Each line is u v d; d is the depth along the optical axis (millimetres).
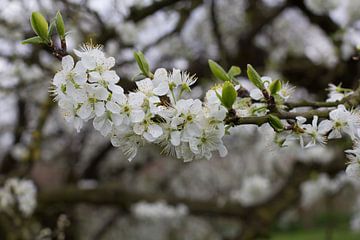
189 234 9430
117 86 1258
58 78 1241
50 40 1335
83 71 1234
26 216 3883
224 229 9508
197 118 1272
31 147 4414
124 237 9047
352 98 1592
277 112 1424
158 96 1333
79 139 7707
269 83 1489
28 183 3711
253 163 8695
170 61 6219
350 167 1459
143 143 1320
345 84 5152
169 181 9141
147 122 1272
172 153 1344
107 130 1271
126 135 1303
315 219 12594
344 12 4730
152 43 5062
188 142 1312
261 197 5527
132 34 4512
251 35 5977
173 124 1262
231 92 1282
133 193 5867
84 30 4195
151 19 5664
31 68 4680
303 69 5836
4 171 6754
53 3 3924
